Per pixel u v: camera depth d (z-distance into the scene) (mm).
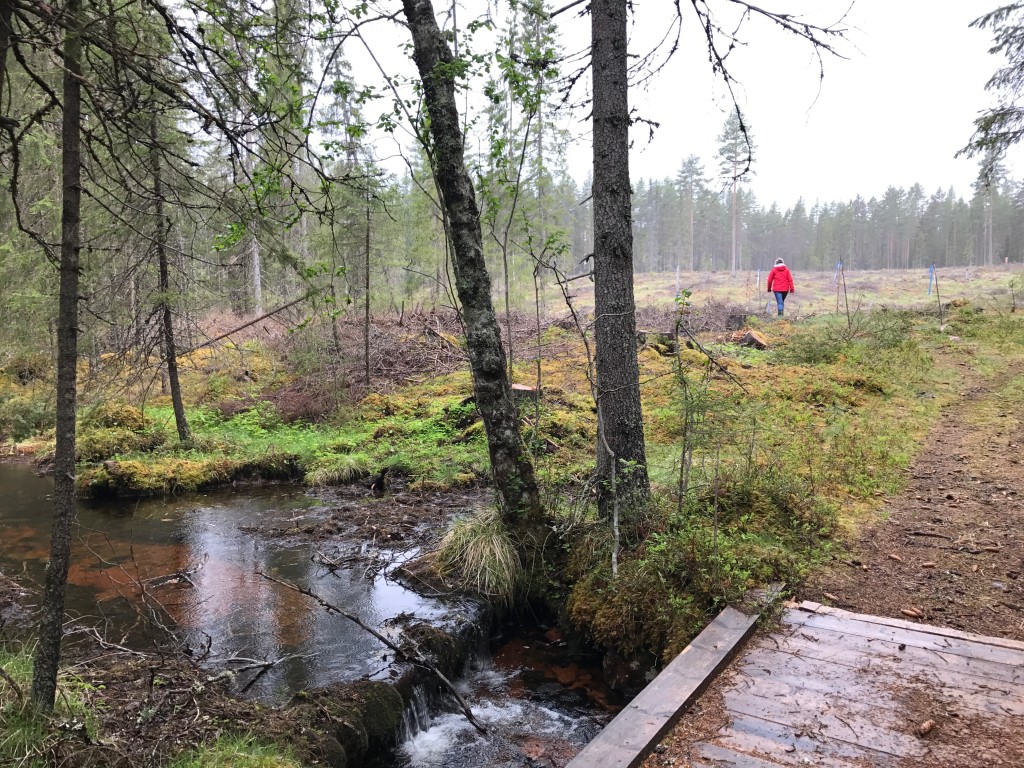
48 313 10008
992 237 68625
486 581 6043
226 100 3514
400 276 20422
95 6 3074
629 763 2914
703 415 5555
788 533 5574
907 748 2994
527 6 5484
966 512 6133
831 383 11023
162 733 3609
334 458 11273
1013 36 14172
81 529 8664
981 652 3816
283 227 4121
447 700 5027
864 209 87312
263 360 17359
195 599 6281
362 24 4371
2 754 2943
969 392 10859
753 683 3621
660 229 75188
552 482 6852
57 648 3223
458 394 14250
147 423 13391
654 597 4891
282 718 3979
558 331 17781
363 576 6711
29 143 7320
